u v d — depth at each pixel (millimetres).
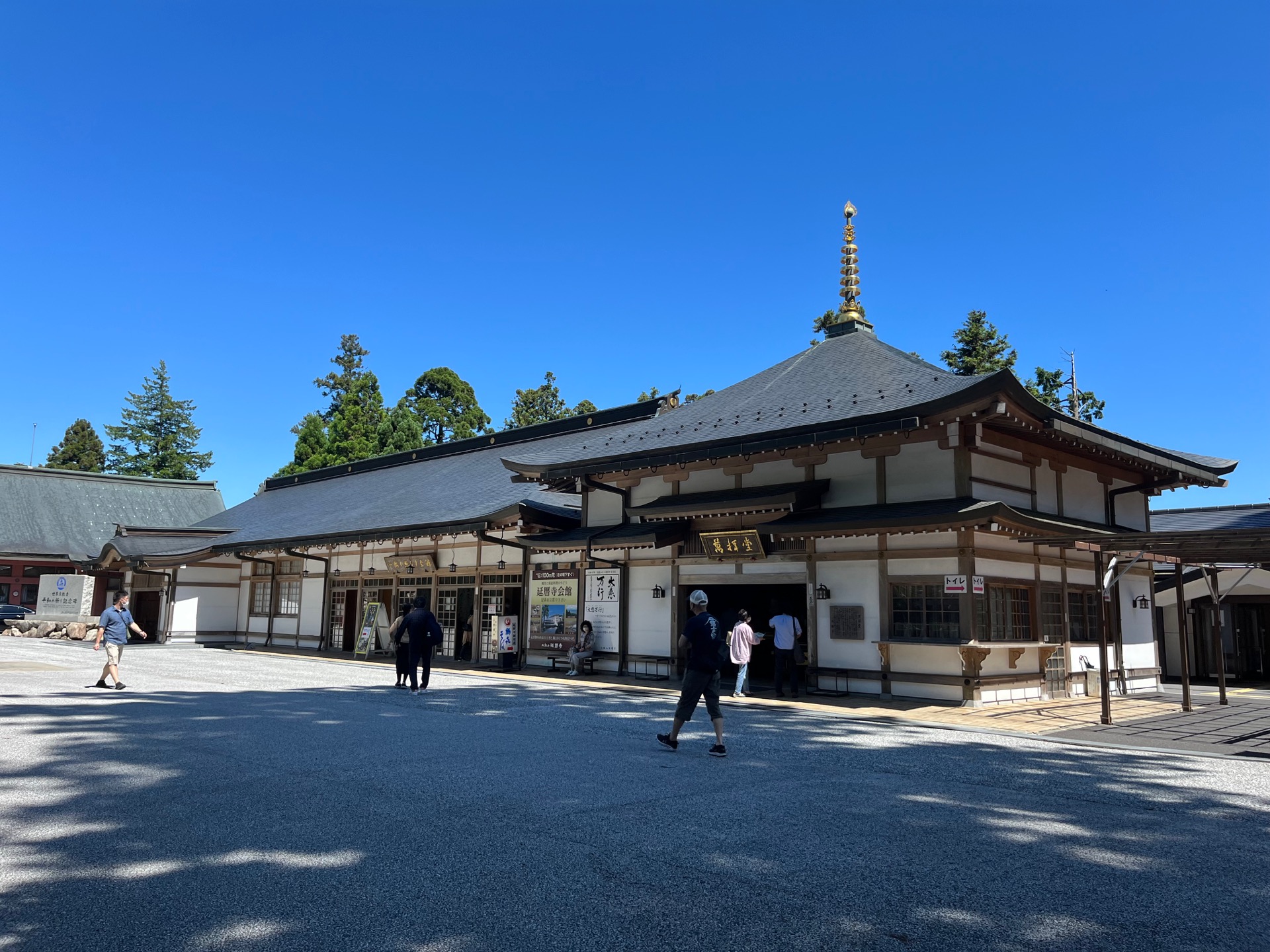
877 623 15109
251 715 11516
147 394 70125
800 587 21250
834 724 11805
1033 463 16344
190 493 51406
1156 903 4754
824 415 15234
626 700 14328
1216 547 12664
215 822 6051
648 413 27906
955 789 7602
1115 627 18391
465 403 64500
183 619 32219
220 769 7852
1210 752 9891
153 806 6484
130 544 32844
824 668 15680
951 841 5898
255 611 32500
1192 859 5594
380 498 31609
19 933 4074
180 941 4008
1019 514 13602
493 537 21188
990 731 11469
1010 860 5484
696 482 18641
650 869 5176
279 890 4715
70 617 36156
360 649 25844
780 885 4938
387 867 5133
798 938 4188
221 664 21859
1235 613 24031
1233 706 15438
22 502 45875
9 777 7414
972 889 4926
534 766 8242
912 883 5008
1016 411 13789
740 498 16750
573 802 6805
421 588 25844
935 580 14438
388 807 6555
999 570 14891
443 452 35438
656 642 18609
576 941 4109
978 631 14102
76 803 6527
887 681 14883
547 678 18891
